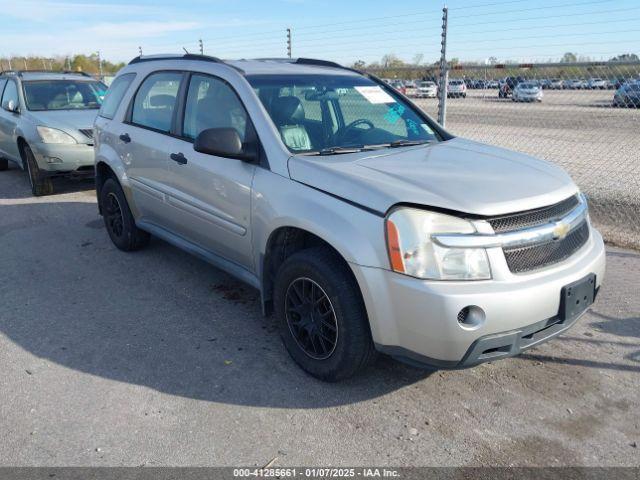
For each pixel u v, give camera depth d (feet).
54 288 15.92
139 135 16.17
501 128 48.85
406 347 9.46
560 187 10.61
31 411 10.25
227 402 10.52
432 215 9.20
